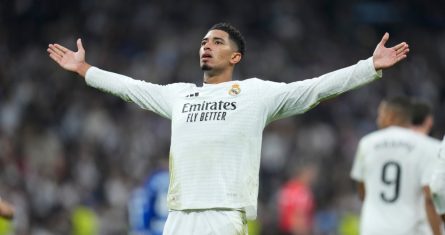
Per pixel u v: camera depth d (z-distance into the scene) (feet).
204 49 61.82
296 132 212.64
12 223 131.13
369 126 233.14
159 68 225.15
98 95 204.64
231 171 58.34
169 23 250.16
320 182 188.14
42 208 153.38
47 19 244.83
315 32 274.98
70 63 64.03
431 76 281.33
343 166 197.36
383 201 81.20
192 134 59.21
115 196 162.61
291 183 154.71
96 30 239.91
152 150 186.50
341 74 57.93
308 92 58.85
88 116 193.26
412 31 304.30
